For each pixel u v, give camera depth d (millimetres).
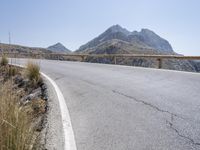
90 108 6355
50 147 4016
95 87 9266
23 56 29094
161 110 5801
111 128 4840
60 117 5648
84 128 4898
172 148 3891
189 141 4105
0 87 4520
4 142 3270
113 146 4039
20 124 3582
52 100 7445
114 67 17734
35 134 4273
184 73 12242
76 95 8102
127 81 10297
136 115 5547
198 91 7656
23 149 3377
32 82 11375
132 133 4547
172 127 4734
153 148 3920
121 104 6531
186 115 5359
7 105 3846
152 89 8289
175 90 7965
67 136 4484
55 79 12453
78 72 15242
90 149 3947
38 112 6457
